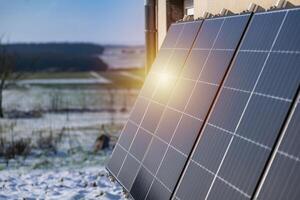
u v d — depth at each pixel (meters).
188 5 11.93
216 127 5.78
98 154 17.94
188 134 6.42
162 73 8.80
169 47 9.12
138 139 8.45
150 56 13.15
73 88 60.56
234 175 4.91
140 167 7.67
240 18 6.46
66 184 11.90
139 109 9.31
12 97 47.97
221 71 6.29
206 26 7.65
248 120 5.14
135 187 7.48
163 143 7.17
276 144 4.49
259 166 4.56
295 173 4.01
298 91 4.51
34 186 11.76
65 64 92.12
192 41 7.95
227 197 4.83
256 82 5.32
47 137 21.16
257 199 4.36
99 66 96.75
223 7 8.88
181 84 7.57
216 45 6.84
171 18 12.30
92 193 10.69
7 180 12.56
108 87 62.44
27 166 15.30
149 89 9.22
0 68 35.25
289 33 5.07
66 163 15.84
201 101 6.49
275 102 4.79
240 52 6.01
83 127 27.72
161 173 6.69
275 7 5.79
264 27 5.68
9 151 17.23
